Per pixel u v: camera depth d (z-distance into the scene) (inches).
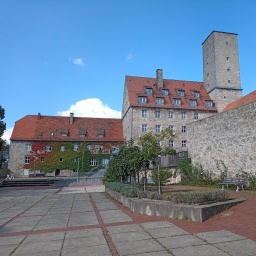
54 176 1819.6
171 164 981.2
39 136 1916.8
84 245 235.1
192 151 887.7
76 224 329.7
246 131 645.3
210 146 788.6
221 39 2018.9
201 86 2148.1
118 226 306.5
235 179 625.9
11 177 1592.0
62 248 228.5
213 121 781.3
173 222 314.2
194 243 225.8
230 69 1993.1
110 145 1972.2
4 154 2367.1
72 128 2027.6
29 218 385.7
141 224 310.5
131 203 416.2
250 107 636.1
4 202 605.9
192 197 342.6
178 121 1859.0
